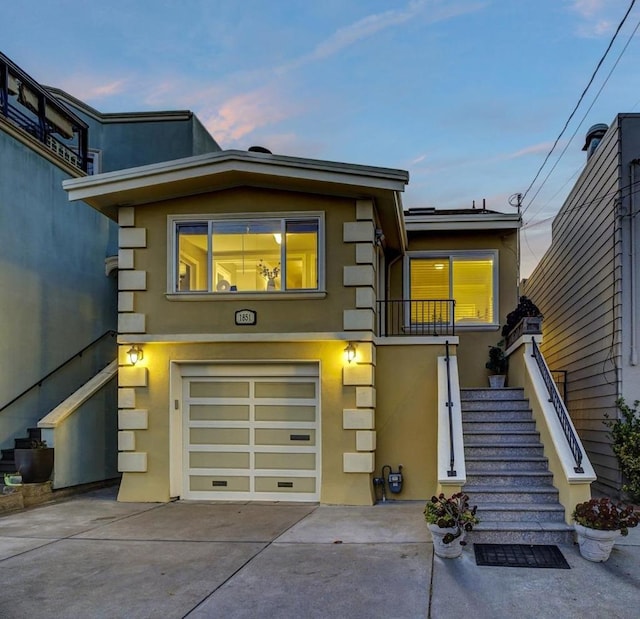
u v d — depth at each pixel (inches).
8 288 380.2
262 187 338.0
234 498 336.5
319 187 328.2
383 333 422.9
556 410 286.0
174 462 337.1
